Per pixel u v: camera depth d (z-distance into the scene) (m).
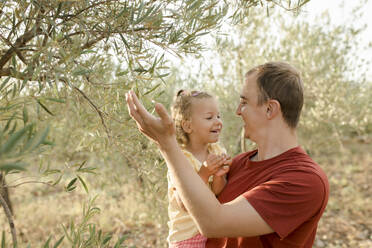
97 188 4.93
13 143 0.50
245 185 1.23
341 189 6.25
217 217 0.96
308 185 1.05
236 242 1.18
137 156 1.92
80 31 1.16
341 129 5.34
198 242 1.48
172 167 0.98
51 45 1.02
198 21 1.22
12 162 0.51
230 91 4.40
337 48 5.01
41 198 5.83
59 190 6.33
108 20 1.19
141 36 1.17
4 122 1.30
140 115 0.95
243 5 1.38
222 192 1.35
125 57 1.21
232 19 1.39
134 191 4.69
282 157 1.18
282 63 1.27
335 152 8.17
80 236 1.35
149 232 4.36
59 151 2.97
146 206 4.08
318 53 4.94
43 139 0.54
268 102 1.22
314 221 1.10
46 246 1.18
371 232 4.53
